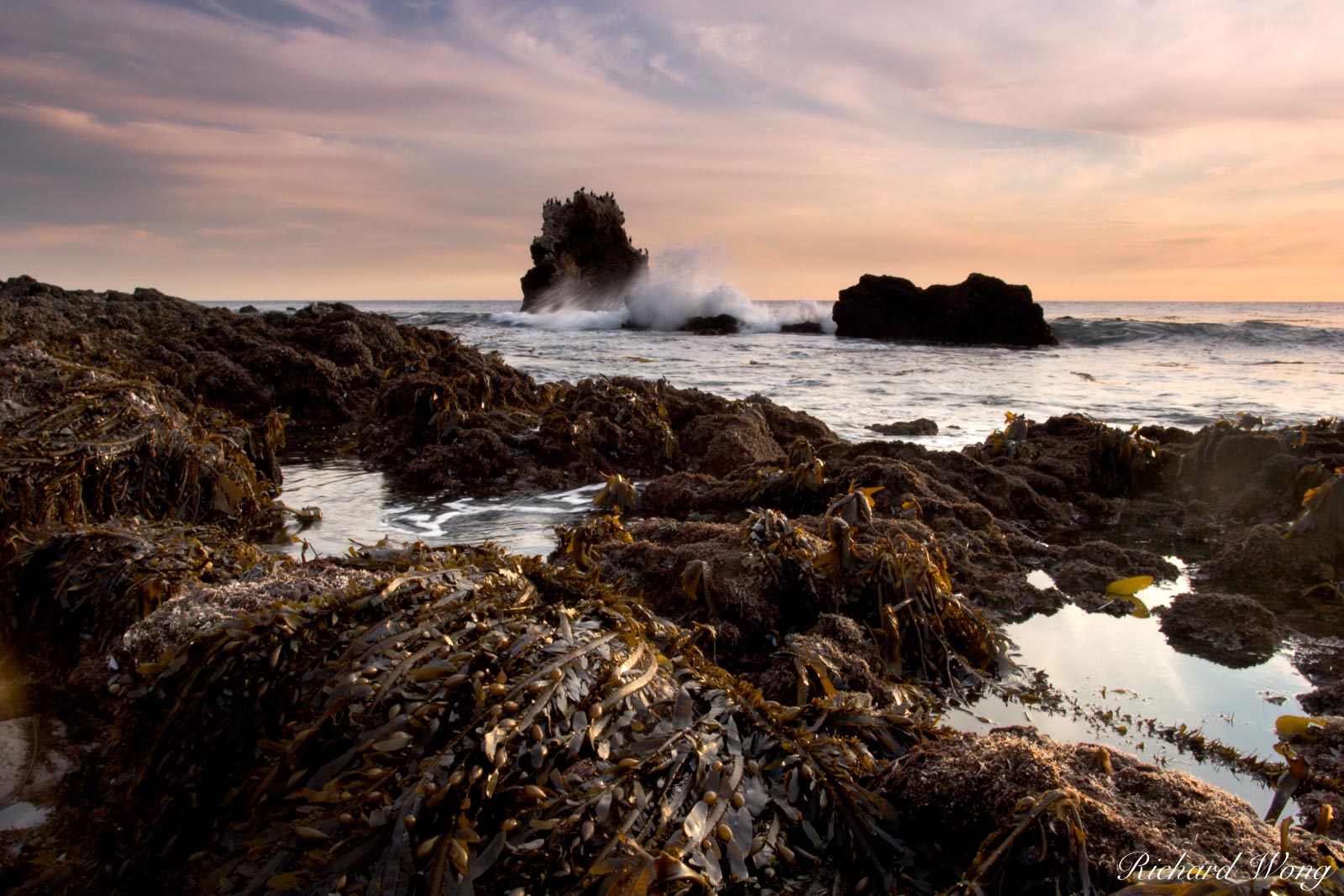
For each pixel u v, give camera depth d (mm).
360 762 2385
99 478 5660
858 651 4031
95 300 22766
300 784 2422
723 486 7754
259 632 2785
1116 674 4352
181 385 12344
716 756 2416
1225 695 4109
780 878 2264
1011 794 2244
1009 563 6180
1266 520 7512
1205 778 3330
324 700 2602
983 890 2047
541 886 2025
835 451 9359
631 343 34375
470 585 3053
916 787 2420
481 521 7426
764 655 4148
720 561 4582
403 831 2074
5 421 6324
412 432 10258
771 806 2428
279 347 13602
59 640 3959
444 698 2406
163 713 2799
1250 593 5812
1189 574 6250
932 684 4156
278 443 9688
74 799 2816
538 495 8617
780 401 16328
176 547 4285
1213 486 8555
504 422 10336
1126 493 8992
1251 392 17938
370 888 2010
